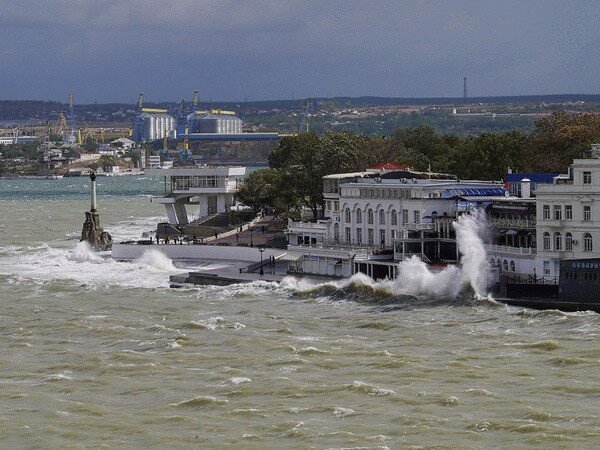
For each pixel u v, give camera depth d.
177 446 198.62
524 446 192.50
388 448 192.50
